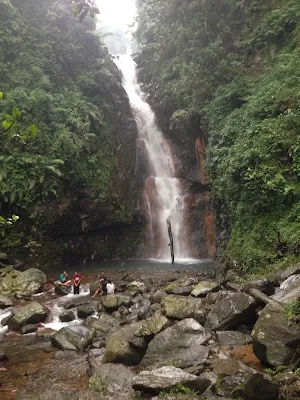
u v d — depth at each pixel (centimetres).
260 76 1689
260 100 1466
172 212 2173
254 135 1354
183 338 708
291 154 1195
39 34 2173
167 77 2275
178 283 1205
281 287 861
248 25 1947
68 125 1895
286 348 565
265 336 591
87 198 1934
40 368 713
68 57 2247
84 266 1889
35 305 1023
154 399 502
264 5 1925
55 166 1706
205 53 1950
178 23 2336
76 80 2241
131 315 952
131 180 2233
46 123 1814
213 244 1995
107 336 835
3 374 692
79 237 1975
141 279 1422
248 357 639
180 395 503
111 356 684
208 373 558
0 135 303
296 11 1720
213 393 507
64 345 809
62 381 650
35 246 1755
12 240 1662
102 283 1236
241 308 749
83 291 1334
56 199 1784
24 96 1770
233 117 1577
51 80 2108
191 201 2122
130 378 603
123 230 2161
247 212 1266
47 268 1797
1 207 1614
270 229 1159
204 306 861
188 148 2166
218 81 1892
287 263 1017
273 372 549
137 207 2231
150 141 2400
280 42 1762
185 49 2181
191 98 1977
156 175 2362
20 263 1678
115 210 2050
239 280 1058
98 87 2277
